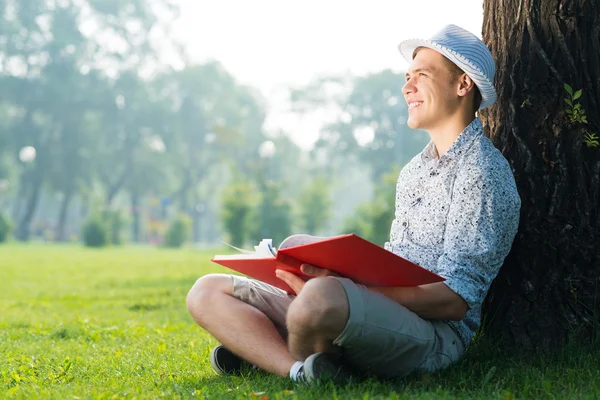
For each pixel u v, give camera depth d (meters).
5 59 82.00
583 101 5.05
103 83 83.69
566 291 4.87
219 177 99.00
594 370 4.32
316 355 3.97
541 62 5.12
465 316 4.35
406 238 4.43
